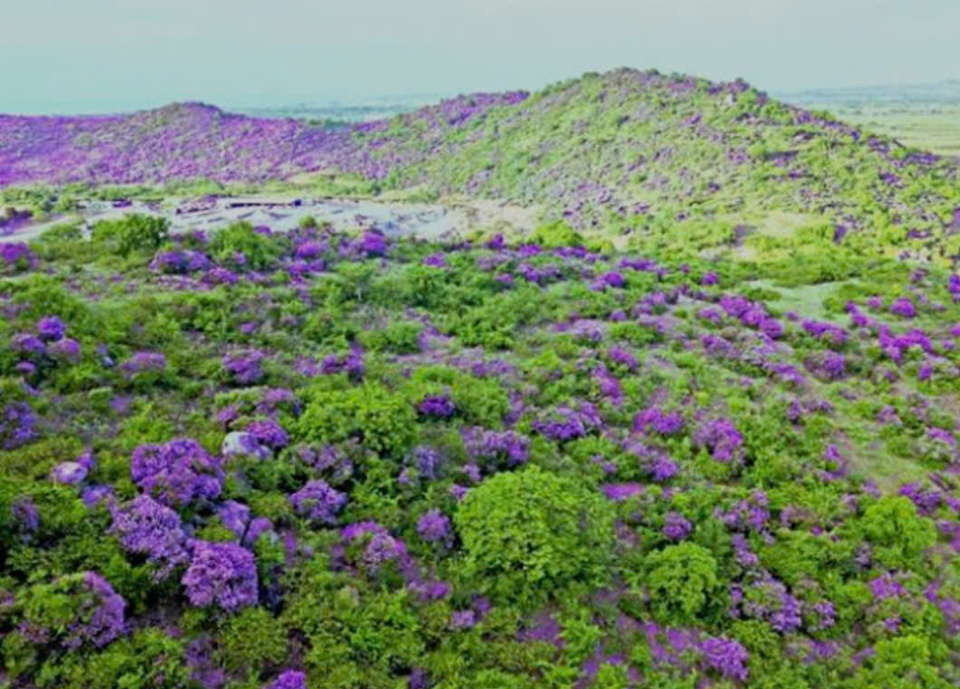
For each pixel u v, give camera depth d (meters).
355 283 30.88
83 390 18.25
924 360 27.81
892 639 15.11
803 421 22.84
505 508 15.22
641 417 22.17
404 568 14.79
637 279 36.31
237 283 28.77
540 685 12.83
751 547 17.12
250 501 15.09
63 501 13.20
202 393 19.41
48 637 10.95
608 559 15.72
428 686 12.52
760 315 31.47
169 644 11.45
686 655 14.21
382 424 17.58
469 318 29.03
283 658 12.12
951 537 18.67
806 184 79.06
